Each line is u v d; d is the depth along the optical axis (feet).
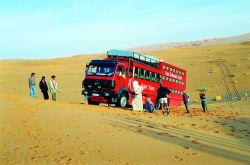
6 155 32.32
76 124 49.06
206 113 94.17
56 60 363.35
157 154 37.06
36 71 249.14
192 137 49.32
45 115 52.60
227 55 306.96
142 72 90.38
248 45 387.34
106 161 32.78
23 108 55.72
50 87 84.28
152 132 49.98
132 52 86.48
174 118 72.79
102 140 41.32
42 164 30.50
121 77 83.51
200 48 402.52
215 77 216.74
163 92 83.46
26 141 37.68
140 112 77.05
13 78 207.10
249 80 202.49
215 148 42.78
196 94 172.35
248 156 39.60
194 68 253.85
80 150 36.04
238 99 146.92
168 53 376.07
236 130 63.21
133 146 39.91
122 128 50.34
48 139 39.32
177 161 34.68
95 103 86.58
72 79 212.64
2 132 40.37
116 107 82.38
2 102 59.11
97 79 83.30
